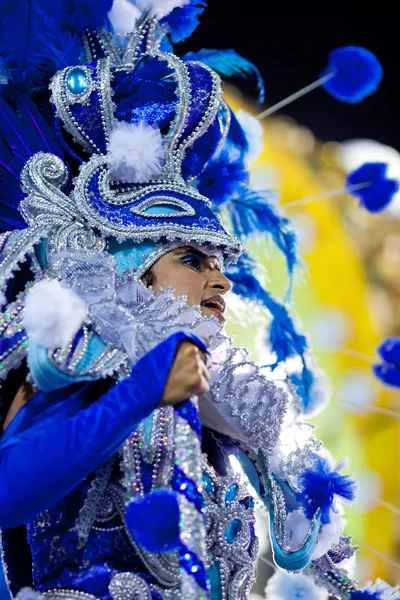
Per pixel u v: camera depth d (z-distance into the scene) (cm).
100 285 198
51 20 244
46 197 215
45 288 182
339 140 427
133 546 190
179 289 218
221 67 305
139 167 222
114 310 193
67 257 201
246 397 216
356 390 437
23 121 236
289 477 239
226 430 222
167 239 217
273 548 229
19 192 229
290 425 246
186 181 243
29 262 207
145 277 219
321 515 228
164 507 168
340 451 431
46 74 245
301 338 279
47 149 235
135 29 250
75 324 181
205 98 235
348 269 440
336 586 243
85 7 246
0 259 198
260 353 281
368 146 426
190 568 162
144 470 191
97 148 230
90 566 189
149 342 192
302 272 294
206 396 212
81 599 186
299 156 422
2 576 220
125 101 233
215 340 214
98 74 231
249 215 287
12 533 208
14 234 205
